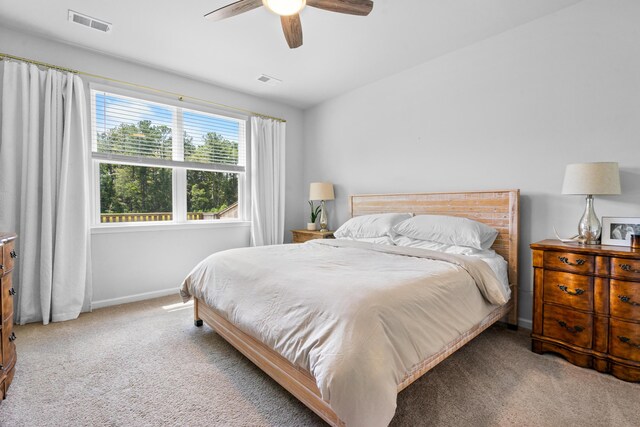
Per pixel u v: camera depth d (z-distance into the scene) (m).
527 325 2.55
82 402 1.57
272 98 4.27
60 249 2.68
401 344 1.31
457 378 1.79
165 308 3.02
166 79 3.41
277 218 4.31
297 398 1.50
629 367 1.73
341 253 2.46
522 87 2.54
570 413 1.49
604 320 1.82
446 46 2.87
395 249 2.46
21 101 2.57
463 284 1.85
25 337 2.33
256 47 2.87
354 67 3.30
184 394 1.65
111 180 3.16
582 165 2.02
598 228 2.07
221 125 3.93
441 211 3.01
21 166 2.58
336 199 4.24
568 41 2.31
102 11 2.33
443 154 3.06
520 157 2.56
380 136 3.65
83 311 2.90
